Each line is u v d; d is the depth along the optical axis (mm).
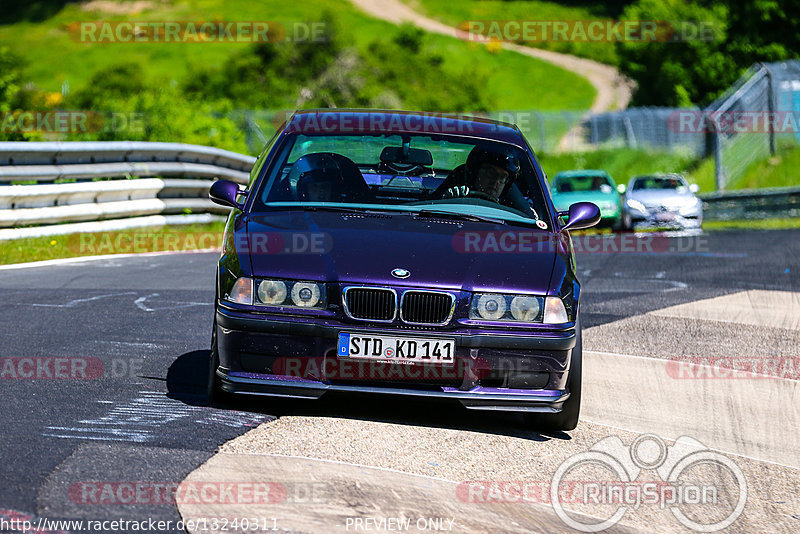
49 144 47125
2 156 44844
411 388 17828
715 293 41500
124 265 42375
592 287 43062
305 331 17547
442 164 21672
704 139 153000
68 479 13875
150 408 18203
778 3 180250
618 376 24922
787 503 16312
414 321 17750
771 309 37344
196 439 16344
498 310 17953
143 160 55719
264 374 17828
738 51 181500
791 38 181250
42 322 26953
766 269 51312
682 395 23312
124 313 29469
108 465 14664
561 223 21406
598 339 29891
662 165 151375
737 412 22062
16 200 45094
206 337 26406
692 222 80625
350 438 17203
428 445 17359
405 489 14812
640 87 194125
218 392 18734
